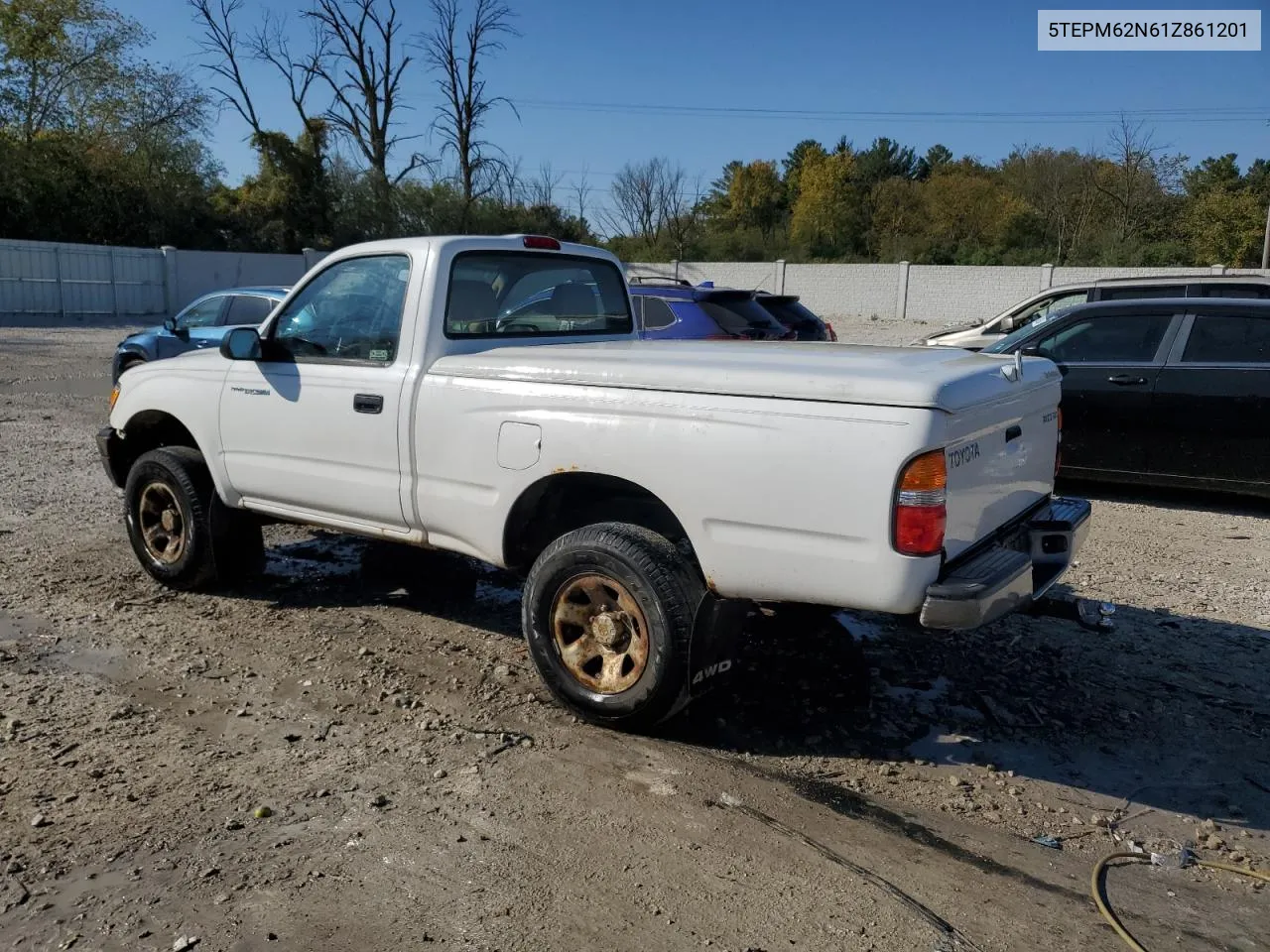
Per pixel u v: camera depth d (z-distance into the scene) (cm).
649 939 276
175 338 1309
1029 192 5341
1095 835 339
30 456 962
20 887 293
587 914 287
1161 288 1221
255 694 436
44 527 706
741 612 396
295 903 288
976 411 357
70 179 3425
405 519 463
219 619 530
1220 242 4203
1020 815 350
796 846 326
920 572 335
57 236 3362
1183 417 802
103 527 709
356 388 469
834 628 505
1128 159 4941
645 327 1089
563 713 422
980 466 369
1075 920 292
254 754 381
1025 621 542
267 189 4003
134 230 3572
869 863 318
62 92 3872
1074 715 430
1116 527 766
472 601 567
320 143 4159
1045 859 324
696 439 369
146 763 371
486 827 332
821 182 5738
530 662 477
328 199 4112
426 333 451
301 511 511
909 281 3769
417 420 447
